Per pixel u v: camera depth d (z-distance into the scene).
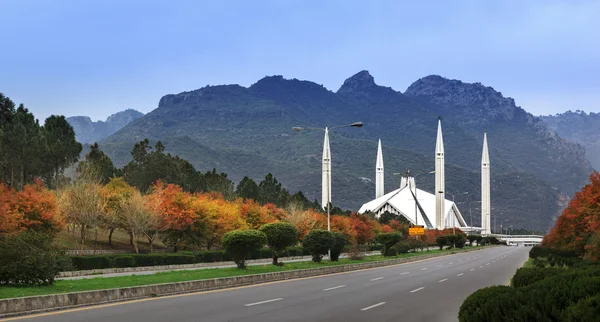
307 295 25.05
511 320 10.96
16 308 18.05
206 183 85.88
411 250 90.88
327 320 17.67
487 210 192.62
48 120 68.31
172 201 55.84
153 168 76.56
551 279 12.02
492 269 46.81
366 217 99.06
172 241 56.75
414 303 22.44
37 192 48.56
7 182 58.69
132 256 41.28
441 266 52.22
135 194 55.44
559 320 10.50
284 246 42.75
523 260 64.62
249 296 24.34
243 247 36.75
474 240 154.12
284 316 18.28
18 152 56.38
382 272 42.91
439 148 165.50
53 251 24.75
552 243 62.44
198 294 25.12
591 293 10.63
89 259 37.69
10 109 64.81
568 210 50.19
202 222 57.34
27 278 22.91
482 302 11.56
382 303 22.34
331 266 42.59
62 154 62.47
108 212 54.78
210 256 50.44
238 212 65.88
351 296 24.80
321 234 46.91
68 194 53.09
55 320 16.72
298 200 98.38
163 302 21.73
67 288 22.64
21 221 43.62
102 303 21.30
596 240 36.56
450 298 24.31
